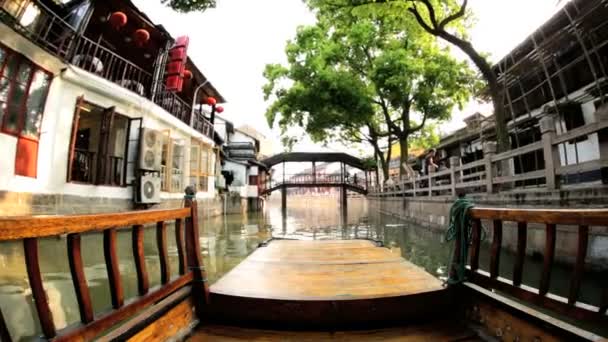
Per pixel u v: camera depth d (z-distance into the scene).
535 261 5.97
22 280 4.66
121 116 10.00
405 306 3.19
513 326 2.54
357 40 18.86
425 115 20.47
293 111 21.97
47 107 7.41
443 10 11.33
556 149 5.75
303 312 3.11
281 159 30.72
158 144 10.62
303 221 17.55
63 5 8.91
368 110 19.77
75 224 1.93
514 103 12.55
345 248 6.46
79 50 10.16
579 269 2.10
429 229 11.81
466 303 3.17
